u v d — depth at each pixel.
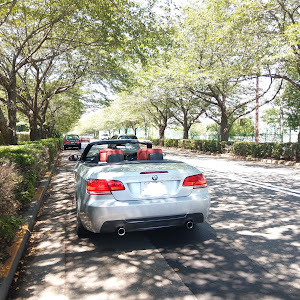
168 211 3.44
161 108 32.25
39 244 3.79
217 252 3.48
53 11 9.29
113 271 3.02
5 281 2.60
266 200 6.17
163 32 8.72
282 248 3.58
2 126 10.95
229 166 13.20
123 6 7.91
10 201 3.38
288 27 10.29
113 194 3.33
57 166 13.65
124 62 13.47
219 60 16.47
